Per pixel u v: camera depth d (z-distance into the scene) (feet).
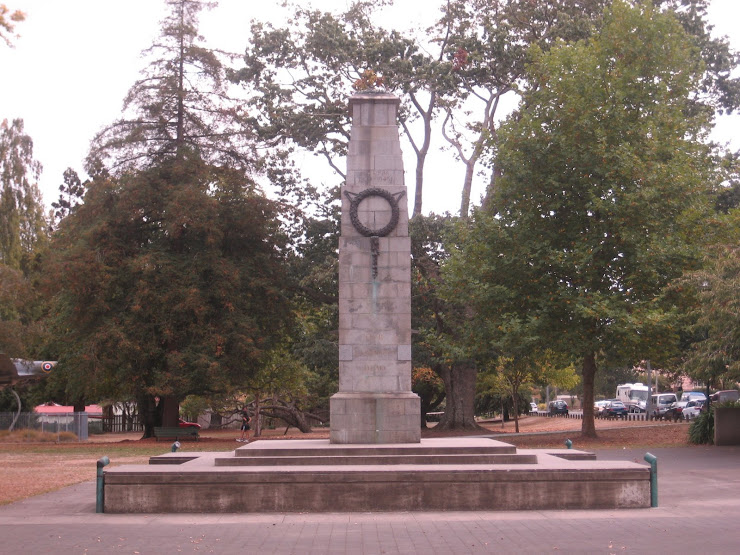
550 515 50.67
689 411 171.32
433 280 122.93
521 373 165.48
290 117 140.05
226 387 126.52
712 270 95.96
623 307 103.96
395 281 70.59
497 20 142.00
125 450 114.01
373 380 69.62
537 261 108.78
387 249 70.95
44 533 45.42
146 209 131.23
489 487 53.06
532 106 118.52
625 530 45.09
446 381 151.53
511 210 112.98
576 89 107.76
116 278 126.52
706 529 45.24
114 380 144.46
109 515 52.26
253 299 136.67
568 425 183.52
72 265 123.34
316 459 59.57
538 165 109.70
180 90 132.77
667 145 105.29
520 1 139.95
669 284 104.47
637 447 105.29
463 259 115.55
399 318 70.28
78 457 102.06
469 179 149.07
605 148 103.96
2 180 178.60
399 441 67.67
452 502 52.90
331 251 146.72
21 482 71.36
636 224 103.91
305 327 167.22
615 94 105.81
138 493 53.06
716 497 58.23
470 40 138.82
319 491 52.80
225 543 42.14
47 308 170.81
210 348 125.70
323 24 141.28
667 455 92.02
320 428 236.02
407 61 136.36
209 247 130.93
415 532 44.93
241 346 125.49
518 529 45.62
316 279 135.74
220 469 54.39
